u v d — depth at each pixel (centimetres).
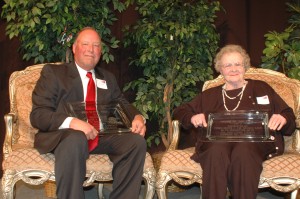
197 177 288
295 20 418
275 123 290
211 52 423
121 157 289
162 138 425
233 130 290
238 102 315
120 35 451
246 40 455
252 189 268
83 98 314
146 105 405
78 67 321
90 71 325
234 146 282
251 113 294
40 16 376
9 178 281
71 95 310
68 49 392
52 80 306
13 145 317
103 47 391
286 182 280
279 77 347
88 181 290
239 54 315
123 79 459
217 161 274
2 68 439
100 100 322
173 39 402
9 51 440
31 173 284
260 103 312
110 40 408
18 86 341
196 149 296
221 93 323
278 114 300
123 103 335
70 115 296
